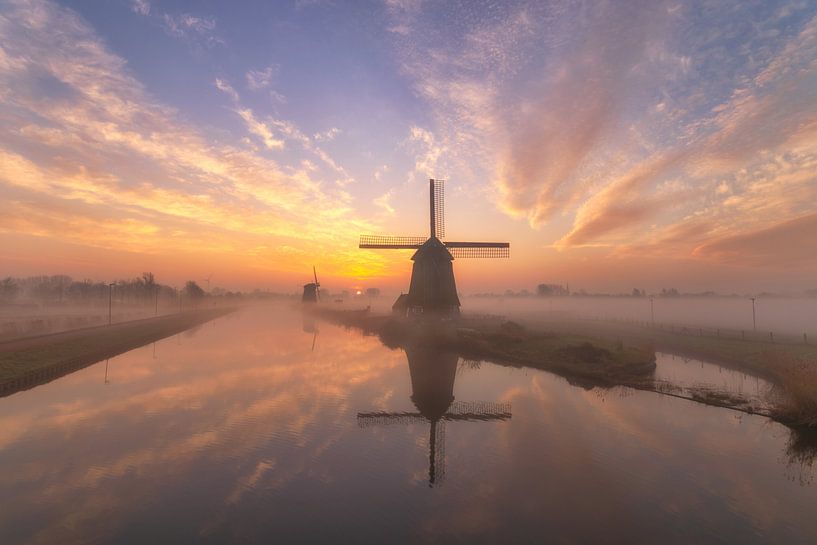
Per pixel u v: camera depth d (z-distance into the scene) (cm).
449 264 4672
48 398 1923
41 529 866
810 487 1048
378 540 835
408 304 4822
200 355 3319
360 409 1772
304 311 11600
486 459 1243
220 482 1092
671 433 1445
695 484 1070
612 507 957
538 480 1103
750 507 955
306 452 1304
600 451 1297
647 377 2303
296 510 953
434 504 980
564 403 1855
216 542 823
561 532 860
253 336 4881
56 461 1216
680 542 823
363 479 1116
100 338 3872
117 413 1689
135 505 970
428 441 1398
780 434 1421
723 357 2862
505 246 4994
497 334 3666
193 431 1483
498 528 879
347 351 3538
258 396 1975
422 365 2852
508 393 2044
